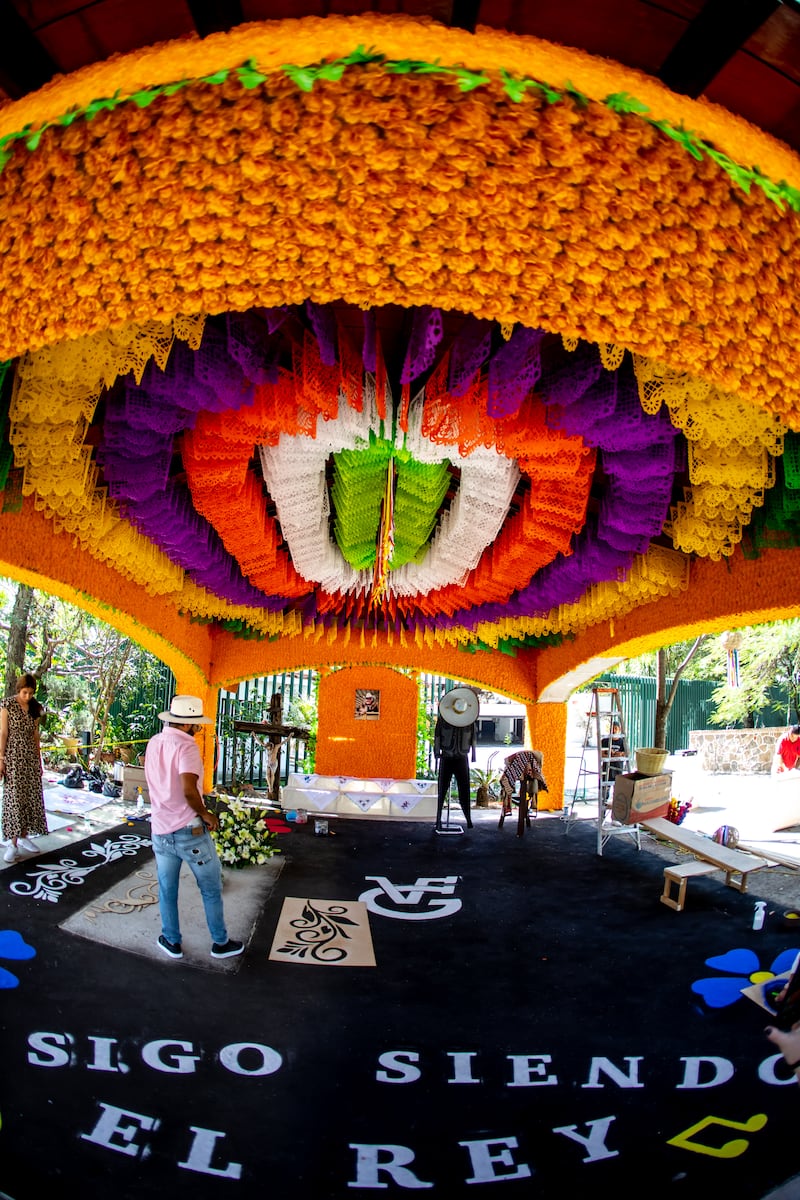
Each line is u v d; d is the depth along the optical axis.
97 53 1.55
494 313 2.24
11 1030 4.56
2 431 4.05
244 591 9.23
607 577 7.19
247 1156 3.62
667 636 8.50
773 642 15.01
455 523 6.23
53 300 2.12
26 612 12.00
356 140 1.76
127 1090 4.07
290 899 7.35
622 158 1.78
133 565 7.08
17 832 7.76
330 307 3.24
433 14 1.53
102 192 1.84
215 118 1.71
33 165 1.78
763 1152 3.69
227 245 1.99
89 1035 4.59
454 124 1.72
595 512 6.36
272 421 3.94
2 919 6.22
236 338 3.16
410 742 12.85
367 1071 4.41
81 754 13.20
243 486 5.68
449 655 12.77
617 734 10.73
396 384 4.38
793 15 1.43
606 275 2.06
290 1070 4.39
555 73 1.60
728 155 1.74
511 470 5.18
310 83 1.63
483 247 2.00
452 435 4.01
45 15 1.46
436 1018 5.10
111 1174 3.43
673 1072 4.45
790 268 1.99
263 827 8.80
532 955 6.26
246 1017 4.98
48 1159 3.47
